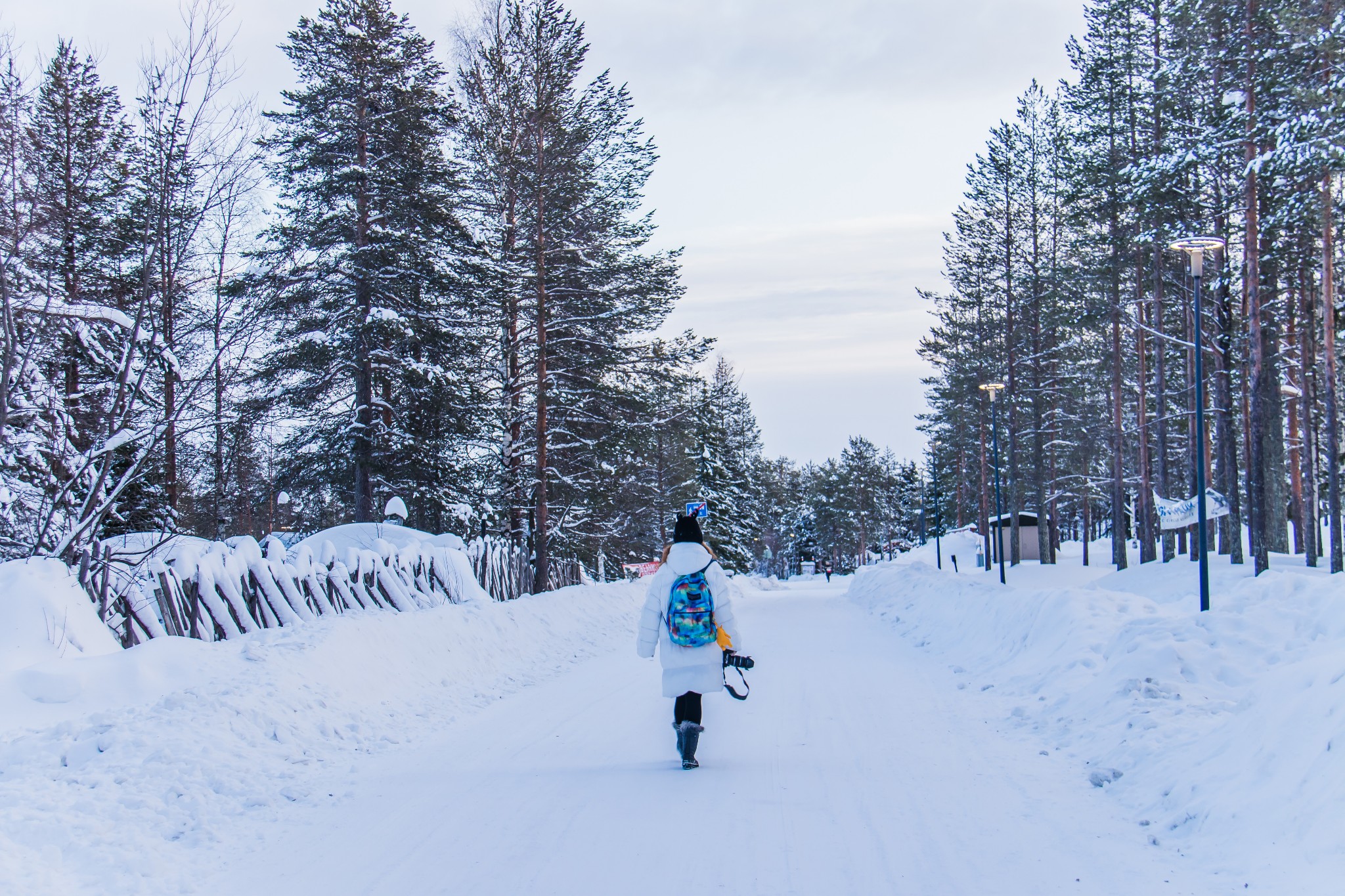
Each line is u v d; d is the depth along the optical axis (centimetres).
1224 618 784
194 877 440
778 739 728
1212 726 583
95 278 1501
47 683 718
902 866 435
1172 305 3378
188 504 1641
